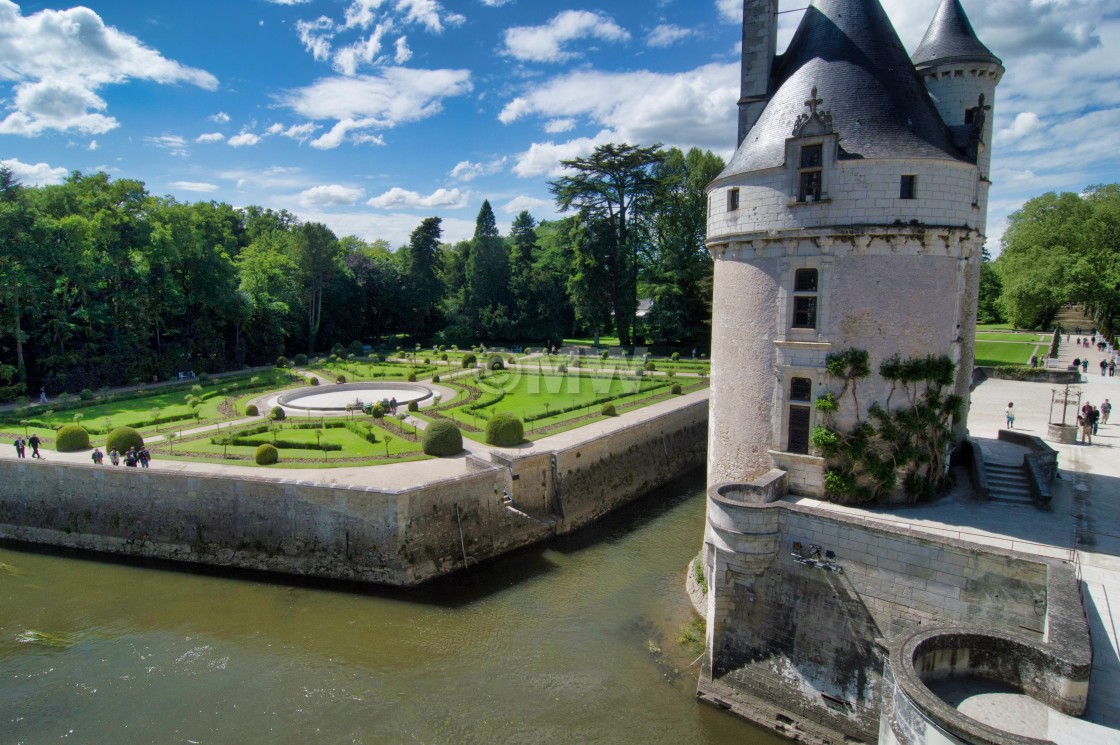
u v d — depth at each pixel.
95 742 19.48
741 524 19.12
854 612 17.97
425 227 112.00
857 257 20.55
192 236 73.25
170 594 28.56
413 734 19.77
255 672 22.88
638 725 19.88
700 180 83.00
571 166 82.69
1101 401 40.16
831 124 20.12
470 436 41.94
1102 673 13.20
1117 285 71.38
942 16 25.14
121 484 32.44
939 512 21.06
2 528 34.22
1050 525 20.11
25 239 56.38
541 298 105.81
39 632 25.50
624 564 31.39
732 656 20.31
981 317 115.00
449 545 30.58
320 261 98.75
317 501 29.86
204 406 53.72
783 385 22.06
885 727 12.73
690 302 83.38
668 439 46.91
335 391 62.28
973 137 21.53
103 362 63.28
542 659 23.39
